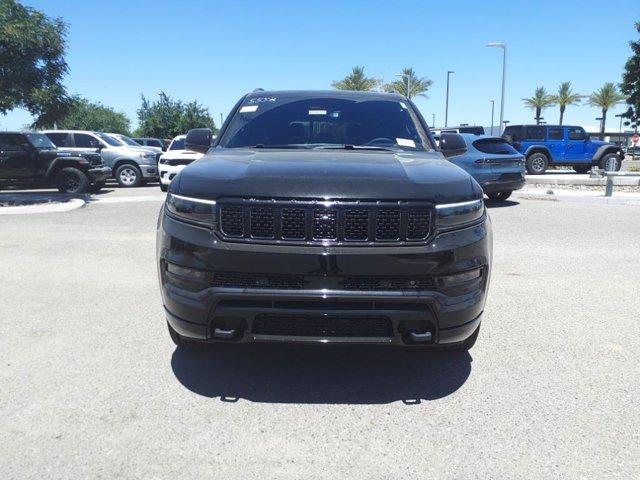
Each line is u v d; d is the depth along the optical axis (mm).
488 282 3258
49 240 8172
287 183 2967
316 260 2875
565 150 22438
